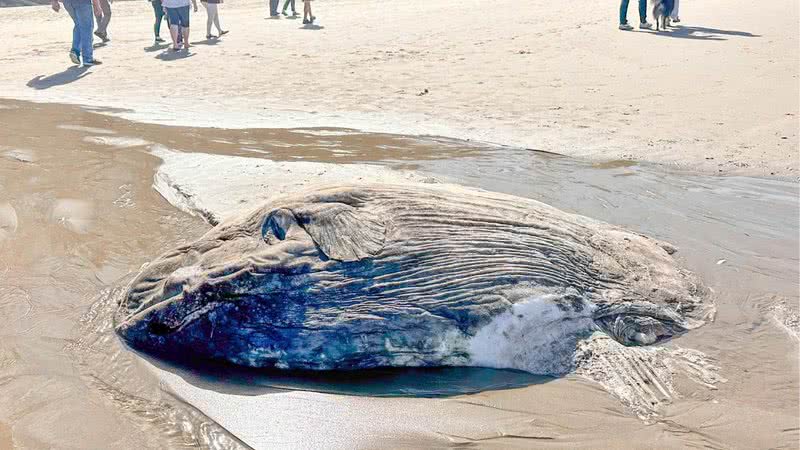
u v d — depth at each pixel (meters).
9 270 6.09
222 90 12.65
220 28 18.38
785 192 7.61
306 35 17.77
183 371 4.85
